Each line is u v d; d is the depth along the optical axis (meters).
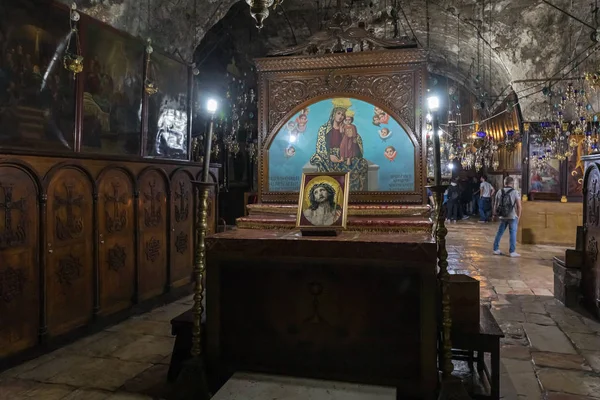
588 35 8.42
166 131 5.81
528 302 5.23
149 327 4.40
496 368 2.62
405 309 2.64
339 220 2.81
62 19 4.11
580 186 9.93
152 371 3.29
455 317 2.64
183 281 5.76
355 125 3.22
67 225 3.97
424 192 3.07
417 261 2.47
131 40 5.09
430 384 2.50
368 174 3.18
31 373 3.28
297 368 2.78
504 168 15.56
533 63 9.21
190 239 5.95
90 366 3.40
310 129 3.31
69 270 3.99
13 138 3.63
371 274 2.69
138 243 4.89
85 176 4.20
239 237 2.75
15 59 3.64
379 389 2.58
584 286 4.91
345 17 3.29
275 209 3.25
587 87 8.78
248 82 12.57
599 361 3.44
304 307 2.80
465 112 16.42
